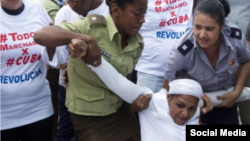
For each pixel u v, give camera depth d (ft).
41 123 8.03
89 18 6.42
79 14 8.34
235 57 7.99
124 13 6.23
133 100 6.89
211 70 8.04
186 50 7.85
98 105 6.81
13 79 7.43
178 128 7.09
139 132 7.47
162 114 7.09
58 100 10.73
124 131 7.24
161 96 7.32
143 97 6.97
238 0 10.73
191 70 8.11
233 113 8.94
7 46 7.26
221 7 7.36
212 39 7.38
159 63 10.11
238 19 10.78
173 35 10.00
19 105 7.61
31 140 8.05
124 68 6.79
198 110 7.31
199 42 7.52
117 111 7.22
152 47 10.09
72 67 6.74
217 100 8.41
